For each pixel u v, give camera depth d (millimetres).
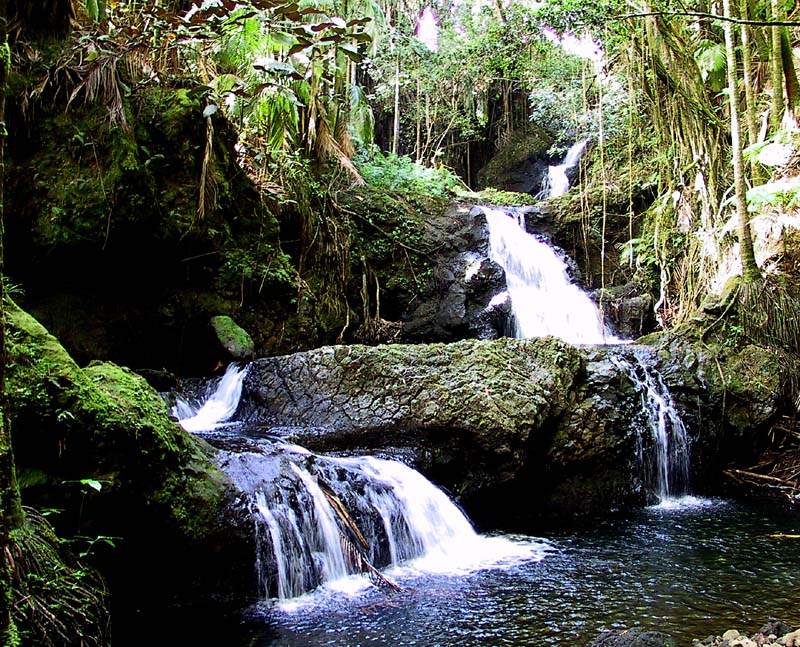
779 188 11031
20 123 8305
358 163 16047
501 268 13844
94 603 3762
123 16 9172
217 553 5199
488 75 20922
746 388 10078
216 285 10141
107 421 4652
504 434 7707
